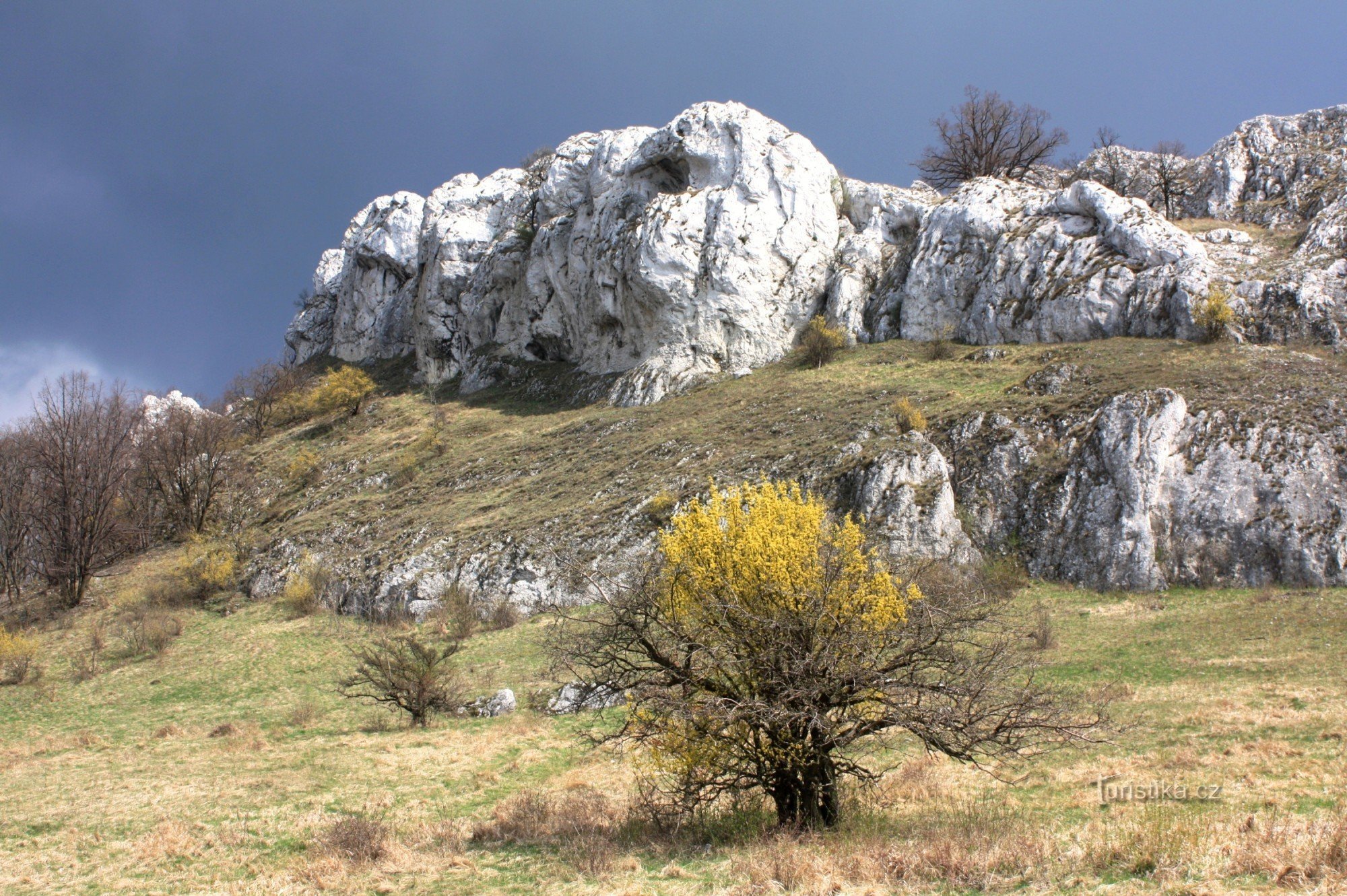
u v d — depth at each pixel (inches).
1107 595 1081.4
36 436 1887.3
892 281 2041.1
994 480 1250.6
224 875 447.8
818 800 428.1
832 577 413.4
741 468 1434.5
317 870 433.1
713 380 2022.6
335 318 3565.5
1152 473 1144.2
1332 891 270.7
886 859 359.3
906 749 625.3
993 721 414.0
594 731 765.3
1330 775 449.7
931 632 416.8
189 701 1112.8
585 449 1818.4
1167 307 1589.6
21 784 714.2
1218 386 1270.9
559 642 458.6
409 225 3277.6
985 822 406.0
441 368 2797.7
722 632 421.1
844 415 1539.1
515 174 3137.3
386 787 638.5
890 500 1216.8
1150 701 685.3
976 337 1827.0
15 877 464.1
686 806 448.8
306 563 1595.7
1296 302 1497.3
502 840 482.0
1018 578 1128.2
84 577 1688.0
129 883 444.5
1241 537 1087.6
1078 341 1680.6
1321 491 1080.2
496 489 1750.7
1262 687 692.1
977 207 1929.1
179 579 1670.8
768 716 391.5
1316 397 1197.1
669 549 441.4
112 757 818.8
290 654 1274.6
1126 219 1733.5
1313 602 951.6
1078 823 405.1
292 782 665.0
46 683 1242.0
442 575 1412.4
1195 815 381.1
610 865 404.5
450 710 914.1
